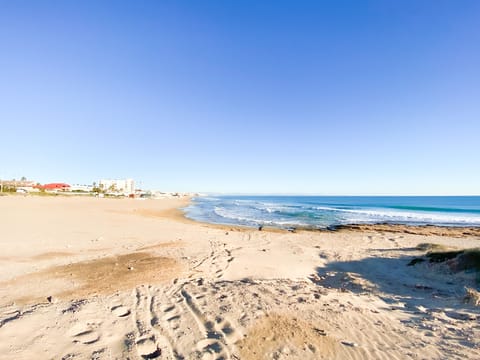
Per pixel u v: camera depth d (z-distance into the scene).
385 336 4.07
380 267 9.55
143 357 3.44
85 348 3.58
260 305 5.11
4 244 10.45
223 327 4.23
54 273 7.02
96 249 10.35
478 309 5.26
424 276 8.37
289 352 3.55
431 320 4.72
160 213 33.72
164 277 6.94
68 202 43.44
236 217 31.64
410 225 24.45
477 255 8.12
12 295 5.41
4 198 46.34
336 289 6.96
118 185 158.12
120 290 5.89
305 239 15.55
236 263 8.98
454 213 39.44
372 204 71.31
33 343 3.60
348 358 3.45
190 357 3.45
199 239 13.62
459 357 3.46
